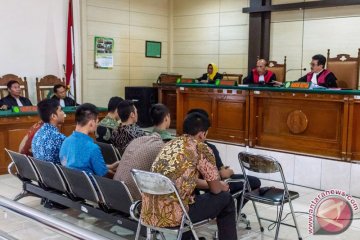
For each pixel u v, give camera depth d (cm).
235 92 514
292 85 468
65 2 712
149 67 891
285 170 474
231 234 262
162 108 319
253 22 779
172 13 920
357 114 416
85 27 761
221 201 254
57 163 341
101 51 793
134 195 268
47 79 663
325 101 437
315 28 718
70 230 119
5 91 617
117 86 831
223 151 527
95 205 313
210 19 859
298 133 465
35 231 330
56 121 352
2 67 642
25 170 361
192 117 249
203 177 248
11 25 646
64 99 625
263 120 497
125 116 355
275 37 767
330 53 704
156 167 240
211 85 538
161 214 234
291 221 355
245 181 310
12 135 495
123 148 350
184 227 241
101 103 804
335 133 436
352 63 546
